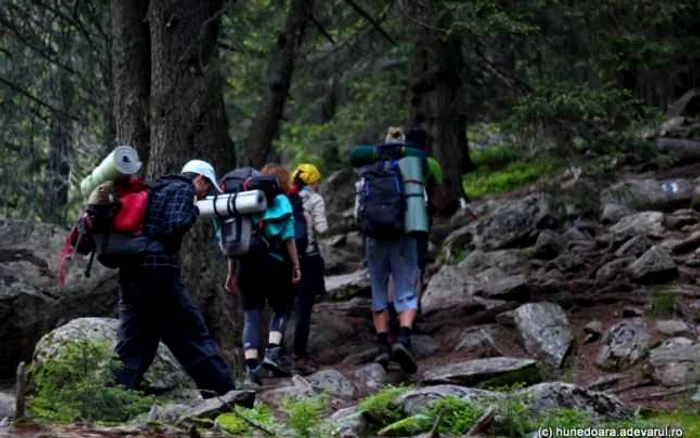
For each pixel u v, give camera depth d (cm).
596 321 1080
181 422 590
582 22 1504
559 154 1248
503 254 1415
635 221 1412
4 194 1579
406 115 2303
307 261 1098
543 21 1513
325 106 2502
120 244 720
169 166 1147
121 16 1229
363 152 1027
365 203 1006
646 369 914
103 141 1532
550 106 1216
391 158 1018
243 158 1219
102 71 1495
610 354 980
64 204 1608
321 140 2675
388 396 652
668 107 2241
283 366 1062
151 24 1170
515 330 1092
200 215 939
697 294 1106
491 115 1923
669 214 1462
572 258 1330
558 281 1255
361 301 1362
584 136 1259
